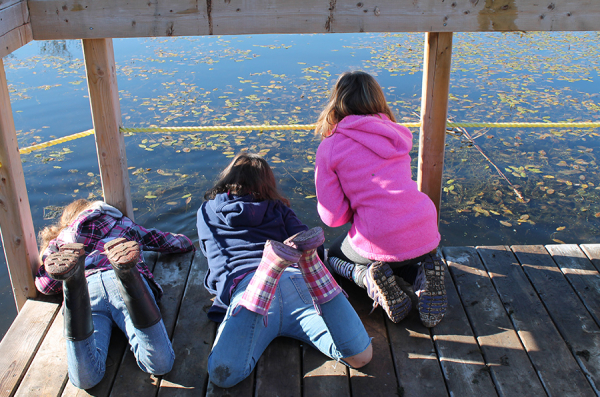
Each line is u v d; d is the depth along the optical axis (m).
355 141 1.91
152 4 2.10
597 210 3.89
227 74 6.80
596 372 1.87
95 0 2.09
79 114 5.43
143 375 1.87
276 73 6.84
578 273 2.45
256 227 1.96
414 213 1.87
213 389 1.80
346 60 7.46
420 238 1.89
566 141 5.02
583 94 6.15
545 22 2.12
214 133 5.11
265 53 7.92
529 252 2.62
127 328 1.86
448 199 4.09
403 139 1.92
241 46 8.40
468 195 4.13
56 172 4.38
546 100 5.94
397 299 2.03
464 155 4.79
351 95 1.96
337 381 1.84
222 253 1.95
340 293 1.76
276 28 2.15
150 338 1.73
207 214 2.06
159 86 6.31
